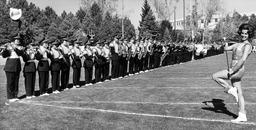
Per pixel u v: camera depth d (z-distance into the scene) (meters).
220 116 8.72
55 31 67.50
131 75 19.94
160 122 8.12
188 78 18.03
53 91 12.73
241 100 8.09
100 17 74.56
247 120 8.23
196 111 9.34
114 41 17.91
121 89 13.70
